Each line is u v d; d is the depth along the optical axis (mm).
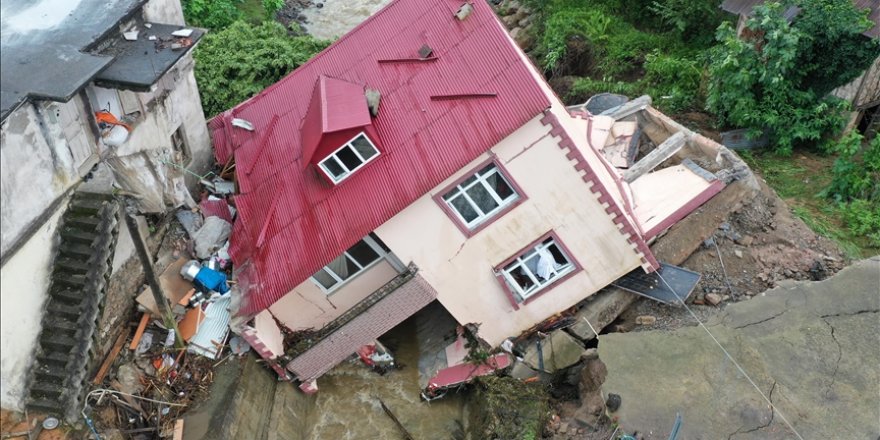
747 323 11078
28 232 9742
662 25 22766
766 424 9688
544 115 11305
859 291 11164
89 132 11148
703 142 14891
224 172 15992
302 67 15062
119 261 12172
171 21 13820
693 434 9672
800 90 16734
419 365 14656
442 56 12977
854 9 15391
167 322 12562
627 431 9867
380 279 13609
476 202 12242
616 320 13578
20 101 9133
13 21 11055
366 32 14641
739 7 17641
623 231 12344
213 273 13578
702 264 13453
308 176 12992
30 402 10281
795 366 10359
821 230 13984
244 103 15750
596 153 14188
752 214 13906
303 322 13906
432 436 13273
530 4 24391
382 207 11953
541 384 12703
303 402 13820
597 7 23406
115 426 11305
